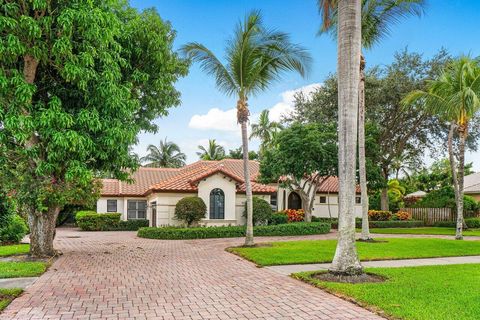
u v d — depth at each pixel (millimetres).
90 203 14414
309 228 23734
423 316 6059
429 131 32750
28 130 10023
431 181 48406
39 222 13086
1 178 11938
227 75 16781
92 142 11078
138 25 12844
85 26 9961
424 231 26859
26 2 9805
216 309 6793
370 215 32469
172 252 14906
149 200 28609
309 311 6633
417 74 29953
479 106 19281
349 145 9609
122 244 18062
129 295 7836
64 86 11750
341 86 9766
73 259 12914
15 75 9711
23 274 9805
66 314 6457
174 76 14523
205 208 23516
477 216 32562
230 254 14211
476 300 7016
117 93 11242
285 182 27766
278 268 10984
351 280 9008
